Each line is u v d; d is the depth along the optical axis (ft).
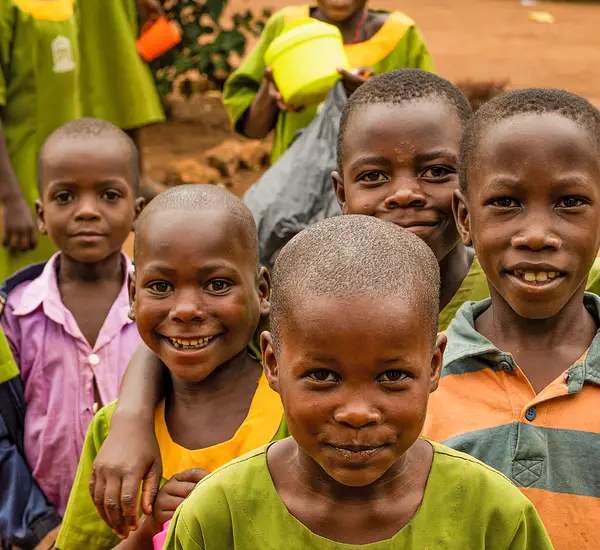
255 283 8.52
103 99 21.11
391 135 9.45
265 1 54.75
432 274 6.06
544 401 7.73
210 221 8.07
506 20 55.26
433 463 6.19
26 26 17.37
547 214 7.52
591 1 61.82
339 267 5.68
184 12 31.65
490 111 7.97
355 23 16.66
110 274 12.00
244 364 8.63
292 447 6.24
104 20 20.70
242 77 17.35
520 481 7.61
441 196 9.51
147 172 27.30
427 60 16.89
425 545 5.96
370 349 5.54
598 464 7.53
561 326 8.01
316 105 16.20
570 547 7.49
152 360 8.64
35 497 10.66
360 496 6.01
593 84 40.50
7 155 16.74
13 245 16.92
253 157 27.96
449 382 8.12
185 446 8.31
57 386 11.32
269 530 6.02
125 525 7.63
